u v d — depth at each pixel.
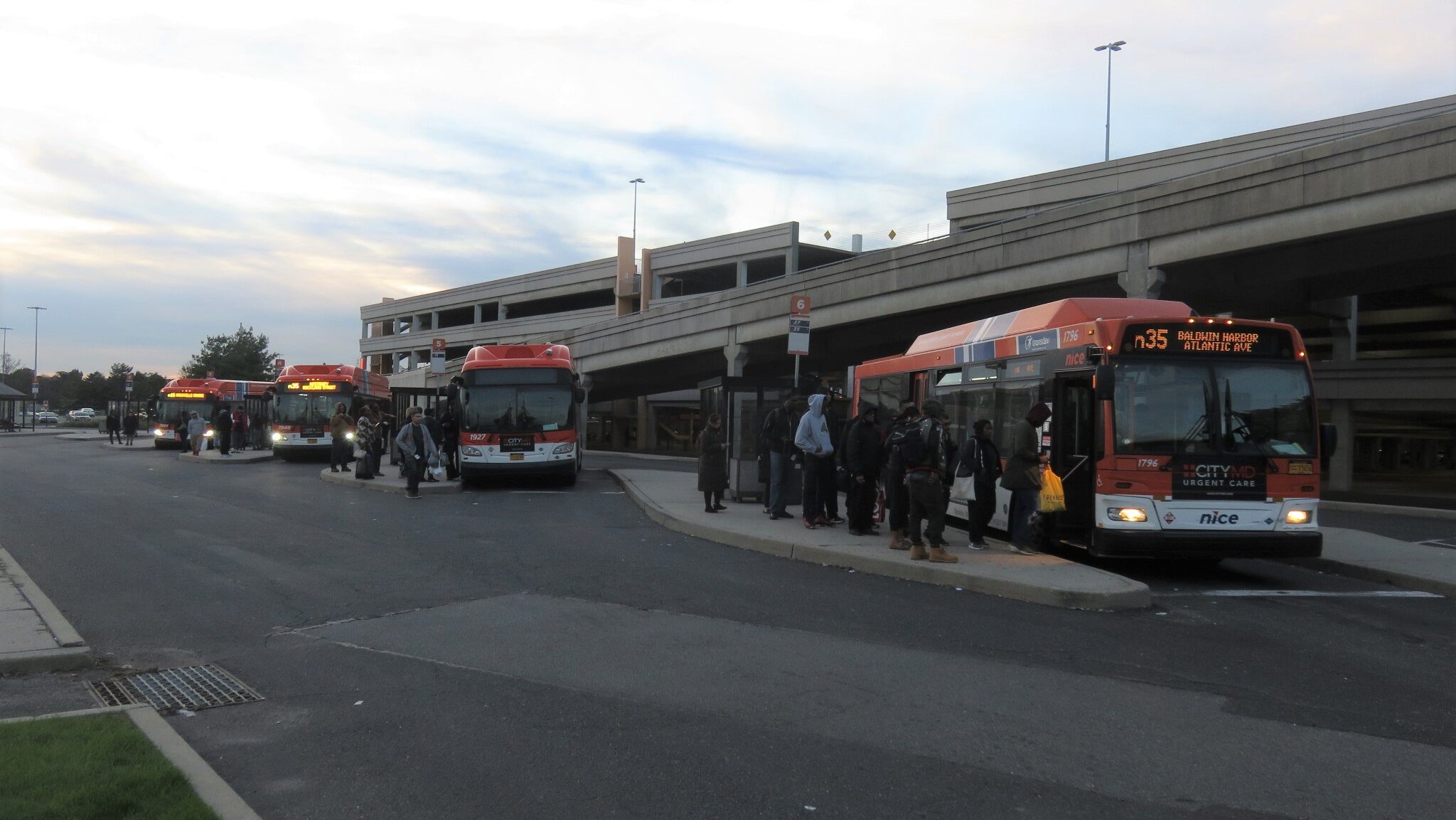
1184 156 36.22
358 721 5.92
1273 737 5.68
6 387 72.38
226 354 81.00
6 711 6.07
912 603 9.44
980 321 15.40
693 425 62.09
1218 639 8.22
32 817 3.99
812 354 40.62
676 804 4.64
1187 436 10.96
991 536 14.52
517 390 22.73
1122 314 12.09
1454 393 27.38
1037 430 11.70
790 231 54.88
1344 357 30.59
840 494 22.17
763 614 8.90
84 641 7.63
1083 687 6.66
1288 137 32.91
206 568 11.33
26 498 19.34
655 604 9.38
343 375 34.56
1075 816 4.53
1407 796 4.81
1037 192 41.69
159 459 35.44
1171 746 5.49
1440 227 19.94
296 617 8.85
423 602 9.46
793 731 5.70
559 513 17.53
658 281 62.78
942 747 5.43
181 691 6.59
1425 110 29.66
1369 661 7.59
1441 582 10.93
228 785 4.64
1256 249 22.02
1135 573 11.96
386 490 21.89
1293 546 10.87
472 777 5.01
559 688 6.56
